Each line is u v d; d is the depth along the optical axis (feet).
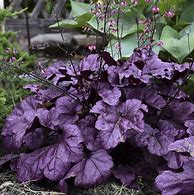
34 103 4.26
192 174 3.49
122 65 4.12
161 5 5.39
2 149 4.38
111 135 3.64
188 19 5.70
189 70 4.04
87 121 3.97
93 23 5.36
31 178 3.77
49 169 3.68
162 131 3.85
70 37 7.76
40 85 4.54
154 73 4.01
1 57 4.64
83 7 6.55
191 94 5.02
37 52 7.85
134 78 3.97
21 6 8.48
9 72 4.73
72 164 3.74
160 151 3.71
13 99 4.86
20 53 5.42
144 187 3.81
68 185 3.81
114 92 3.84
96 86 4.01
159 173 3.73
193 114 4.04
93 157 3.72
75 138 3.73
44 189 3.78
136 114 3.69
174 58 5.15
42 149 3.84
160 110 4.03
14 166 4.04
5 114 4.60
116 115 3.74
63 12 8.29
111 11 4.24
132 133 3.83
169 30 5.24
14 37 6.43
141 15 5.40
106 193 3.69
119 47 4.38
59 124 3.89
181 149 3.48
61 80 4.20
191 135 3.70
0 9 5.40
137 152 4.09
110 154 4.03
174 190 3.43
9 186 3.80
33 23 8.48
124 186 3.78
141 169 3.93
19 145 3.94
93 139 3.85
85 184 3.60
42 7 8.56
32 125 3.86
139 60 4.11
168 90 4.18
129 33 5.29
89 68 4.09
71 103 4.00
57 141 3.91
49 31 8.57
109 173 3.63
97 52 4.31
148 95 4.02
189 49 4.81
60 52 7.73
